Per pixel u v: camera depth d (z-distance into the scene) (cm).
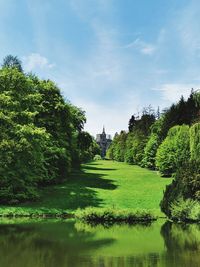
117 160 13975
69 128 6028
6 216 3853
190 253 2205
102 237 2731
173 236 2819
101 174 7431
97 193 5047
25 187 4325
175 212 3728
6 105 4356
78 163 7844
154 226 3409
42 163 4728
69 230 3027
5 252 2177
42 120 5394
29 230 2978
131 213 3750
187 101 8475
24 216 3884
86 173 7525
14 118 4409
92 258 2061
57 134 5569
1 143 3994
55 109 5556
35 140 4347
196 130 4359
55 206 4266
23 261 1967
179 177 3838
